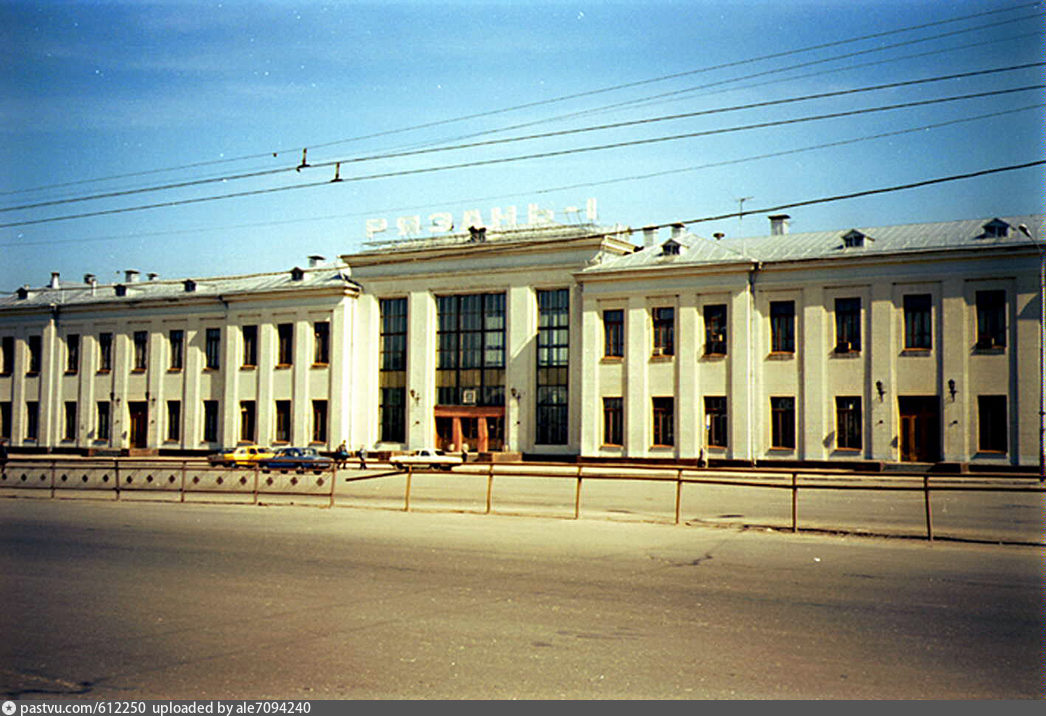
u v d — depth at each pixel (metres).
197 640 8.80
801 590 11.17
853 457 41.03
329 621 9.56
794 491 17.22
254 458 43.28
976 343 38.88
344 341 53.91
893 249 40.84
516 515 20.12
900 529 17.89
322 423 54.31
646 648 8.41
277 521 19.22
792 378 42.66
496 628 9.22
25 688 7.35
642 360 45.81
